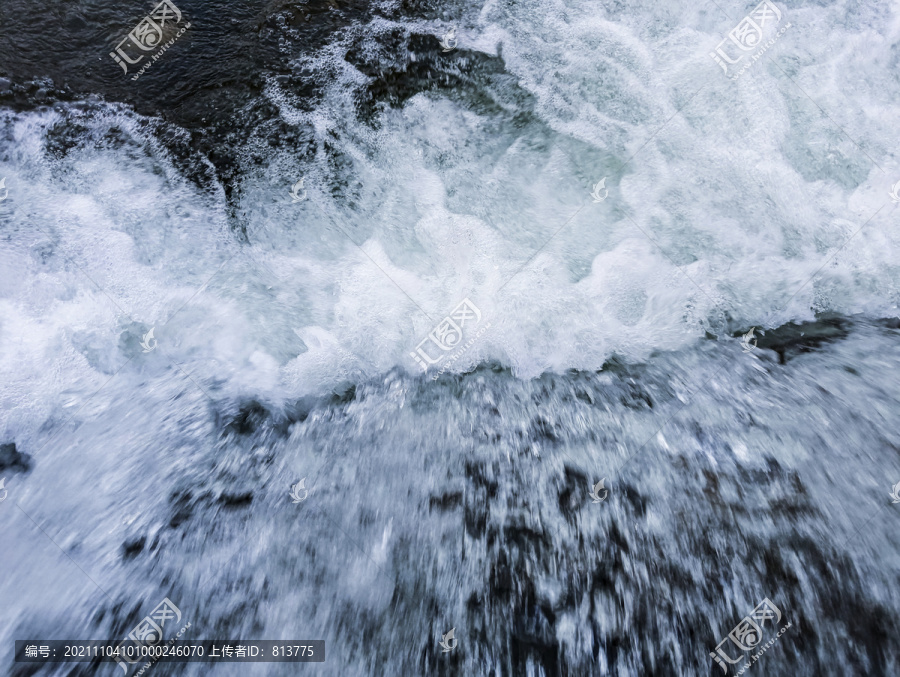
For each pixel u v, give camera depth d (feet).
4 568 8.25
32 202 10.87
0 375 9.40
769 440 9.14
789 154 11.39
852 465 8.75
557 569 8.39
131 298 10.29
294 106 12.31
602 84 12.30
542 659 7.78
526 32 12.97
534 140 11.84
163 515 8.95
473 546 8.66
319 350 10.33
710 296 10.54
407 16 13.24
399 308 10.46
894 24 12.46
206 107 12.36
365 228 11.06
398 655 7.89
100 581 8.30
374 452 9.65
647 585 8.16
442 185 11.45
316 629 8.07
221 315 10.34
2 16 12.92
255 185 11.50
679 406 9.73
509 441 9.64
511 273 10.60
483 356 10.45
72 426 9.47
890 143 11.45
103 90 12.44
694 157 11.48
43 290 10.03
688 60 12.35
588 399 9.99
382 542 8.76
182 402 9.89
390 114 12.21
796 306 10.54
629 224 10.94
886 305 10.52
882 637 7.40
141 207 11.12
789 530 8.30
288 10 13.32
